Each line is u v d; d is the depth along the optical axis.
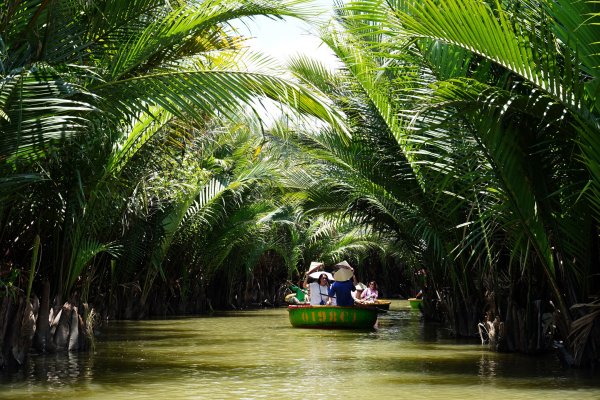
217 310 30.84
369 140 14.62
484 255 13.52
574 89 7.52
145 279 22.92
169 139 13.52
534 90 7.84
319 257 38.75
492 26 7.29
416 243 17.45
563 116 7.97
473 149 9.19
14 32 8.18
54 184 10.76
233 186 22.53
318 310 17.98
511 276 11.81
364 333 16.52
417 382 8.54
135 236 17.81
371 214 17.94
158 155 13.27
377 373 9.34
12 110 7.17
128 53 8.94
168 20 8.93
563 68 8.50
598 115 8.13
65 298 12.05
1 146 7.38
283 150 22.39
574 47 7.82
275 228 33.97
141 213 16.84
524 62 7.45
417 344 13.52
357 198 17.50
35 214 11.03
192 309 27.14
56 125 7.48
